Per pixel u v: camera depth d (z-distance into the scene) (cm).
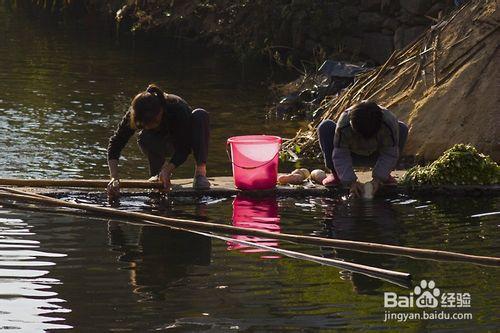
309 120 1750
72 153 1489
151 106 1179
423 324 830
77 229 1104
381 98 1614
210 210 1198
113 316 848
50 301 881
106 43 2603
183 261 998
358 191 1236
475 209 1195
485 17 1600
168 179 1244
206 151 1271
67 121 1712
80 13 3127
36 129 1645
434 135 1486
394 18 2095
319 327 824
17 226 1109
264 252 1030
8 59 2333
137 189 1266
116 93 1969
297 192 1268
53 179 1298
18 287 915
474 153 1280
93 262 990
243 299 889
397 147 1233
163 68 2261
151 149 1269
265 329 820
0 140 1562
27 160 1439
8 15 3070
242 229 1091
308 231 1109
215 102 1897
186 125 1227
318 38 2248
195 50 2517
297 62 2288
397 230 1109
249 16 2522
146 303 877
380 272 953
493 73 1521
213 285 925
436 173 1270
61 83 2059
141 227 1116
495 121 1470
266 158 1258
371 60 2134
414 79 1587
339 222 1142
